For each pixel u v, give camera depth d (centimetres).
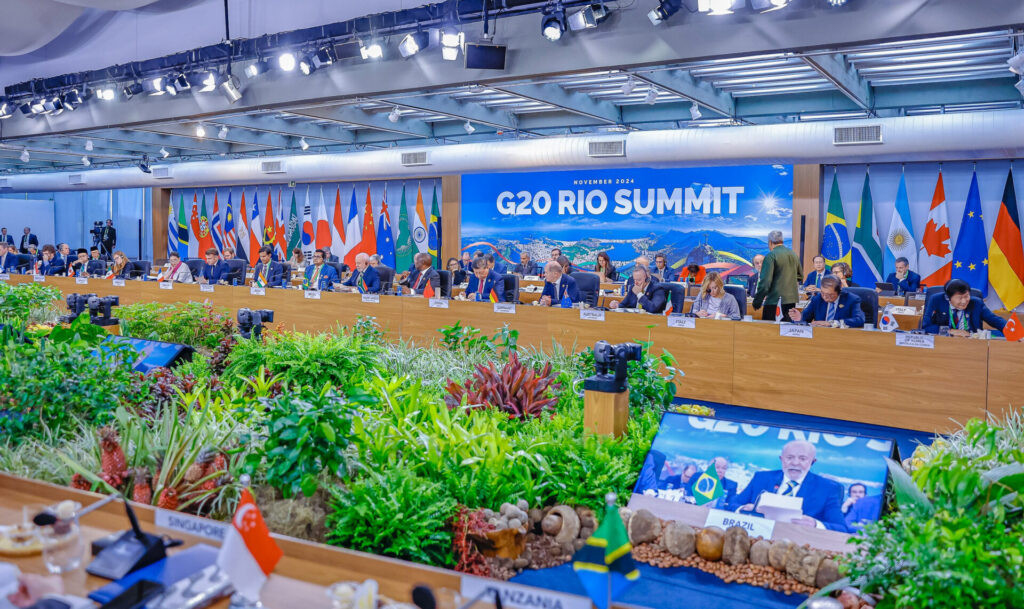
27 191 1908
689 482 353
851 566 265
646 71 824
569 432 398
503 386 463
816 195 1208
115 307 705
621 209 1376
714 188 1297
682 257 1330
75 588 196
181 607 184
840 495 327
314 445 311
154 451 337
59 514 211
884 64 879
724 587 305
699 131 1099
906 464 372
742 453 355
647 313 705
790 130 1045
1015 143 931
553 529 331
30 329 555
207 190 1825
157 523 241
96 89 960
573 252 1422
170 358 549
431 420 404
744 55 638
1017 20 542
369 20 761
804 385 633
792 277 827
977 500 266
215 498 314
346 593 182
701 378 676
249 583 185
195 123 1259
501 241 1484
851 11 592
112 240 1966
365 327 736
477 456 354
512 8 698
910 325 813
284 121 1252
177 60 880
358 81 808
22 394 362
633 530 335
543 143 1206
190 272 1098
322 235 1683
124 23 930
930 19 567
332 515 309
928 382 585
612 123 1177
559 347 669
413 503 308
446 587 204
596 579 177
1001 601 219
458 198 1507
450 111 1080
